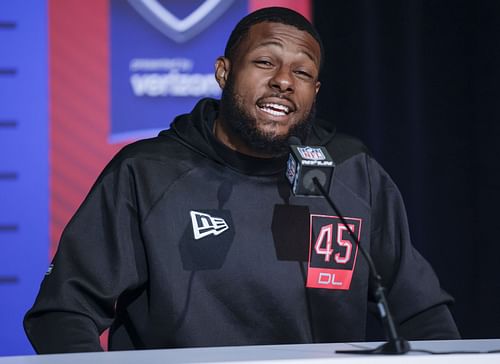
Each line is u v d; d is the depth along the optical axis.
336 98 12.49
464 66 12.81
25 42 11.59
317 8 12.38
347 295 6.86
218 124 6.99
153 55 11.84
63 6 11.67
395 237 7.19
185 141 6.77
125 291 6.44
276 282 6.57
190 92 11.90
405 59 12.62
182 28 11.88
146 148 6.76
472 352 4.59
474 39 12.82
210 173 6.69
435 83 12.77
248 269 6.52
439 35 12.78
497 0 12.70
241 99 6.64
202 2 11.90
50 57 11.64
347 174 7.14
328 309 6.77
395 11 12.62
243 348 4.81
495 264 12.83
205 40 11.91
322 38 12.41
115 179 6.54
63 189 11.68
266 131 6.57
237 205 6.66
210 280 6.42
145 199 6.47
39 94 11.61
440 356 4.19
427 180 12.77
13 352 11.55
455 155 12.80
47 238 11.65
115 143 11.78
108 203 6.46
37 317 6.07
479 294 12.94
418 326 6.88
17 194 11.57
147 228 6.38
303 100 6.67
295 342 6.57
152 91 11.83
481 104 12.81
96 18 11.73
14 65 11.56
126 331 6.60
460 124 12.83
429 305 6.95
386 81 12.62
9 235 11.55
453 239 12.85
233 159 6.68
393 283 7.04
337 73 12.48
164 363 4.13
